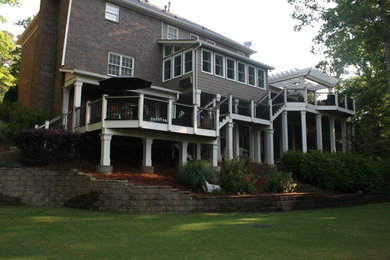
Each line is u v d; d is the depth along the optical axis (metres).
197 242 6.05
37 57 19.19
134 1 21.55
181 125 14.09
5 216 8.91
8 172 11.43
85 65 18.00
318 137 21.86
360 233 7.48
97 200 10.65
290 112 22.05
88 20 18.50
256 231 7.33
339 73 20.84
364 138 25.31
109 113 12.81
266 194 12.60
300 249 5.75
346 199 15.57
